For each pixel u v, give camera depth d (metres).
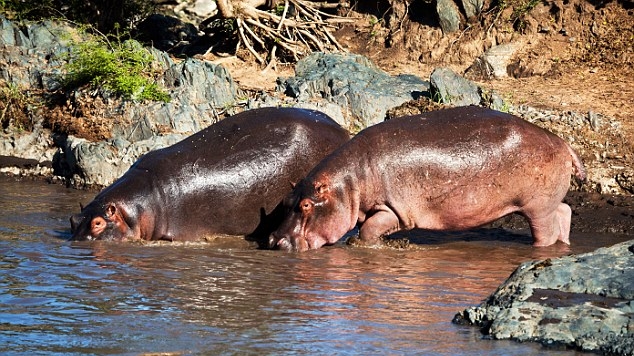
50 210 49.50
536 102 60.09
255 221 43.94
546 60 66.69
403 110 58.44
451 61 70.44
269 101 60.38
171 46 77.69
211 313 29.78
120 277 34.66
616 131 55.59
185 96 61.00
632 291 27.20
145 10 81.25
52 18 71.56
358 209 42.44
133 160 56.62
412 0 73.94
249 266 37.47
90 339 26.94
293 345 26.52
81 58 63.88
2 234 43.12
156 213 43.28
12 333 27.38
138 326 28.22
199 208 43.41
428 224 42.78
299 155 44.22
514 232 46.81
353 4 77.38
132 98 60.56
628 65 64.62
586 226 47.03
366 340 27.00
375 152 42.38
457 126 42.69
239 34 71.00
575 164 44.38
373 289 33.50
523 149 42.25
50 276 34.53
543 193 42.72
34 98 64.62
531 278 28.83
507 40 69.25
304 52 71.00
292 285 33.94
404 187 42.28
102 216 42.62
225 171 43.66
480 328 28.09
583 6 68.44
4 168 60.16
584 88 62.50
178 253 40.09
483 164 42.00
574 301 27.33
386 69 69.88
